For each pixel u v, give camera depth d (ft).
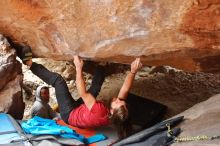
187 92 19.83
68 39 13.37
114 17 11.48
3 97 15.24
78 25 12.57
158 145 10.94
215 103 12.48
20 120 14.85
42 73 15.62
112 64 21.61
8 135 13.00
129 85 13.84
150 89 20.17
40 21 13.51
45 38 14.37
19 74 15.89
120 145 11.93
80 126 14.89
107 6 11.32
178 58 13.16
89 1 11.52
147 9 10.68
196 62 13.33
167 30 10.90
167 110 17.60
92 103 14.11
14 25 14.64
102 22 11.92
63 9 12.30
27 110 19.70
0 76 14.92
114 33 11.99
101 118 14.01
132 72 13.62
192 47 11.07
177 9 10.14
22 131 13.38
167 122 12.25
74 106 15.12
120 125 13.43
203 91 19.93
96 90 15.94
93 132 14.70
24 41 15.34
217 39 10.36
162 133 11.66
